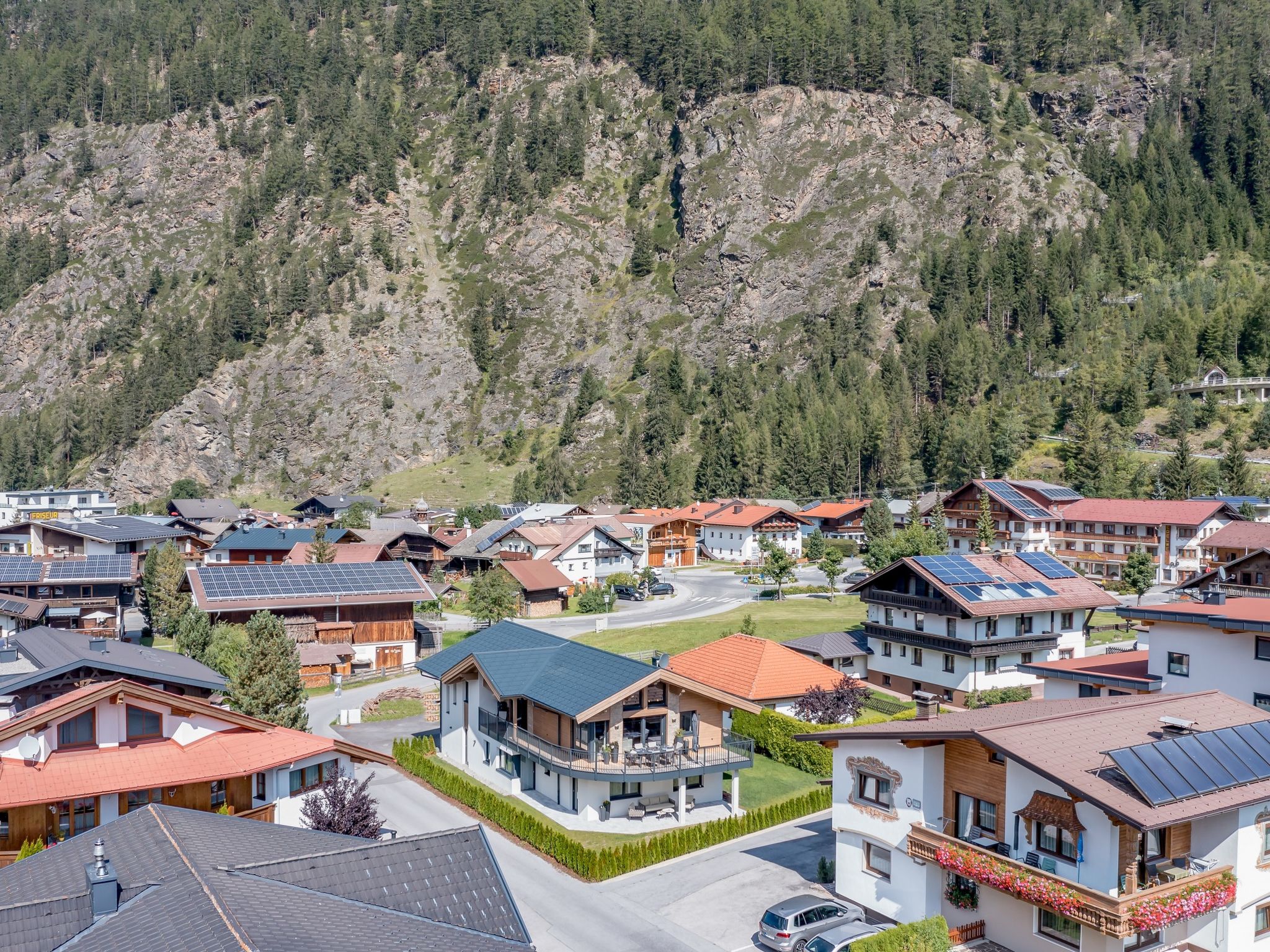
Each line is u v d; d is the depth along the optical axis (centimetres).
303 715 5272
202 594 7894
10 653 4359
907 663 7025
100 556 9719
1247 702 4391
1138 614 4825
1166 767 2791
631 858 4050
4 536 11775
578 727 4559
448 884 2186
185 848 2147
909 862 3388
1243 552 10831
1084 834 2816
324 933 1836
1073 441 18012
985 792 3212
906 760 3397
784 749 5531
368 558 11712
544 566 11856
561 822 4506
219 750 3578
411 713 7000
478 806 4806
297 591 8238
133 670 4025
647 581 12712
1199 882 2850
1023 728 3094
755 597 12094
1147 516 12369
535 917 3606
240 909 1825
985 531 12600
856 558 16212
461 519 18425
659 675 4484
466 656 5616
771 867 4072
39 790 3139
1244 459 15575
